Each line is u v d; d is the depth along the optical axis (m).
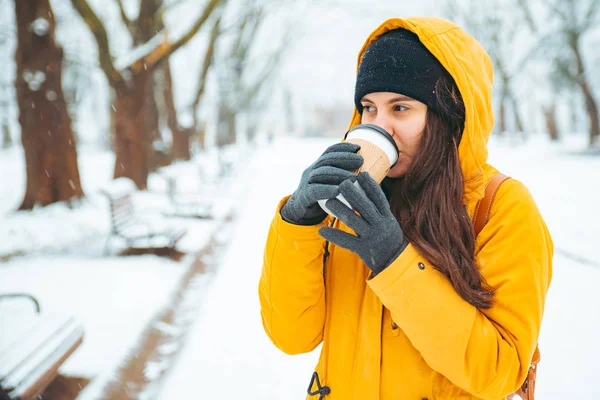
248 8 19.23
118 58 11.80
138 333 3.93
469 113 1.04
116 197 6.62
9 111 30.28
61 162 9.59
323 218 1.06
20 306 4.48
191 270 5.88
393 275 0.93
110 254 6.48
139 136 12.50
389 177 1.18
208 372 3.44
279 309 1.17
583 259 5.95
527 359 0.95
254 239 7.66
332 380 1.16
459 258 1.01
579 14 26.14
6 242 6.85
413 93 1.04
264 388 3.24
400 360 1.05
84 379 3.18
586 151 26.23
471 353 0.92
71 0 10.20
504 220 1.02
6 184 15.95
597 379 3.20
